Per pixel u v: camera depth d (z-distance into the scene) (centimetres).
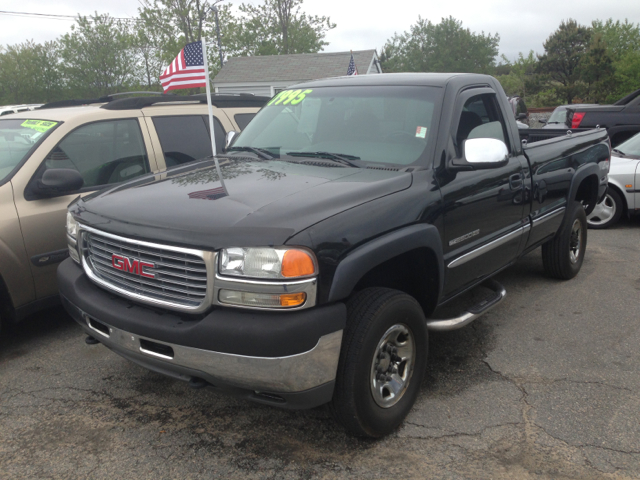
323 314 229
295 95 399
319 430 288
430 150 312
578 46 4503
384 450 271
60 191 389
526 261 601
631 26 4122
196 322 234
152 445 277
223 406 313
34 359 375
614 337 402
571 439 278
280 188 270
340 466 259
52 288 395
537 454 266
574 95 4247
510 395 322
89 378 348
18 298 377
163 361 244
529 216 411
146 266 248
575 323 429
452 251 317
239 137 401
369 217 254
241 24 4212
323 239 230
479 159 299
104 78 4369
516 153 392
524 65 4778
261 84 3080
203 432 288
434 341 399
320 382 237
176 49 3148
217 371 230
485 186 339
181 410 310
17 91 4662
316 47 4500
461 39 7444
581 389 328
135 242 247
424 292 316
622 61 3425
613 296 488
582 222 528
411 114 334
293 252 221
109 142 452
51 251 389
